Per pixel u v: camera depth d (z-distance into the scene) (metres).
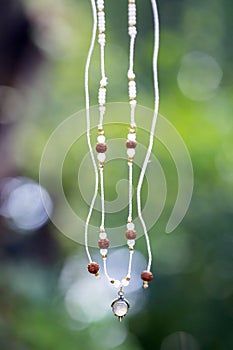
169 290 1.84
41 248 1.62
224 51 1.92
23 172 1.62
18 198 1.60
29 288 1.53
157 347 1.90
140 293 1.85
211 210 1.79
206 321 1.85
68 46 1.67
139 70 1.89
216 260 1.82
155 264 1.81
